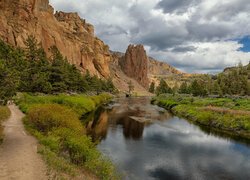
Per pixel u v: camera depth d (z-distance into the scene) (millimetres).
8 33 96562
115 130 35000
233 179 17750
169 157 22531
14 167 11758
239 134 33812
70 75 75062
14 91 15711
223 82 130875
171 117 51438
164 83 179875
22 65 51688
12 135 18781
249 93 110312
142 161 21047
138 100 120062
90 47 191125
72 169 13133
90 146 18438
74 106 42875
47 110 22109
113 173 16016
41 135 18859
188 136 32188
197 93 113750
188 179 17531
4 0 103375
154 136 31750
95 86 114500
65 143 17156
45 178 10750
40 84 53219
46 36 129750
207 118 42562
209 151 24859
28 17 113688
